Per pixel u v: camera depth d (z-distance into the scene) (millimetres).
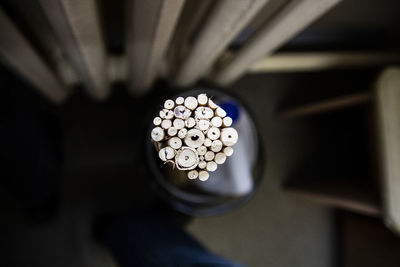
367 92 972
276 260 1402
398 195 886
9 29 521
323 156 1465
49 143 997
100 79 884
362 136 1485
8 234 1237
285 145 1449
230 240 1374
